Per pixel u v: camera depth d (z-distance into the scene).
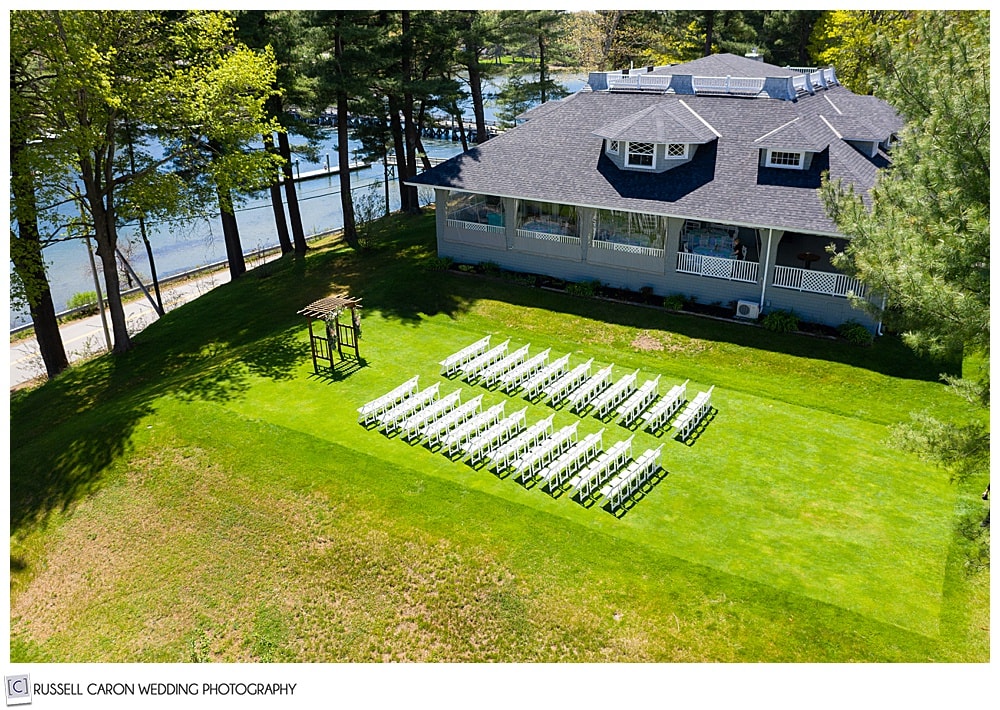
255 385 24.28
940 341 14.53
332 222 58.97
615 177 29.11
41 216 27.62
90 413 24.66
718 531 16.91
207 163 30.23
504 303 29.86
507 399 23.22
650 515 17.47
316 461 19.84
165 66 28.91
